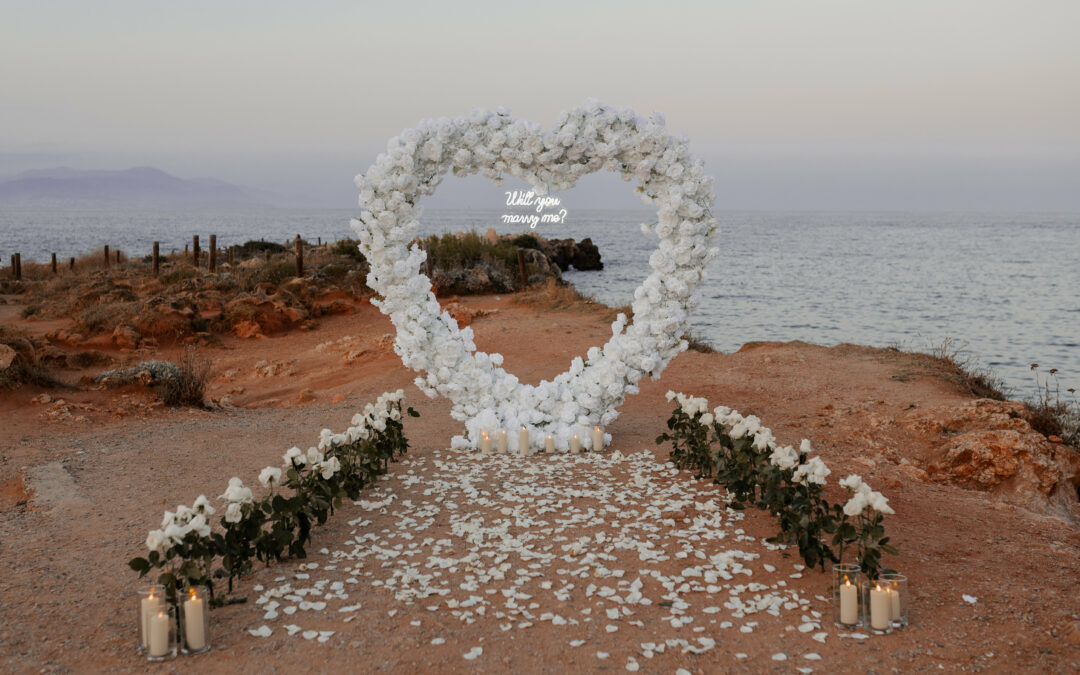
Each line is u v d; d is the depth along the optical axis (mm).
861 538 4512
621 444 8375
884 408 9570
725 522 5852
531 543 5449
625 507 6242
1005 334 23625
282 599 4555
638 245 88688
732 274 46719
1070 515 7164
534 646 3998
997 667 3773
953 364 12477
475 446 8094
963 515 6129
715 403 10289
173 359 15102
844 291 36719
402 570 4984
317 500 5277
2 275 32281
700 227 7887
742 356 13031
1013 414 8914
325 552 5297
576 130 7629
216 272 26000
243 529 4668
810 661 3863
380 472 6852
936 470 7609
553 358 13344
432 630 4164
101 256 40469
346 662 3842
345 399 11195
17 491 6648
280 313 18453
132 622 4305
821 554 4875
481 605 4441
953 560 5137
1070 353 20156
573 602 4523
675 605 4457
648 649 3949
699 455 7059
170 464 7402
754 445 5988
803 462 5992
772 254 69125
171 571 4082
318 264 25609
